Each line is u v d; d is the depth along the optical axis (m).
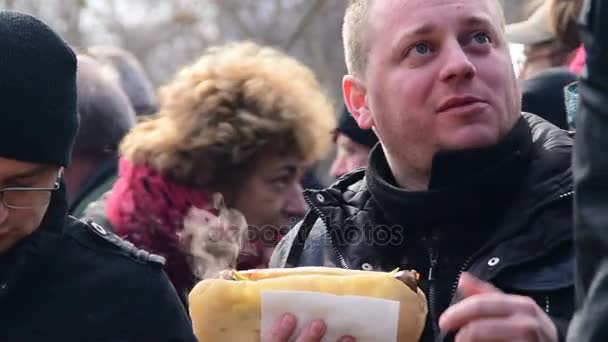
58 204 4.59
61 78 4.44
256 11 18.52
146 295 4.57
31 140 4.34
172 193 5.88
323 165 8.39
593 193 3.24
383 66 4.78
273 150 5.94
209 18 18.89
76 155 6.89
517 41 6.68
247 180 5.95
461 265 4.60
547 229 4.42
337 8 17.41
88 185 6.88
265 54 6.32
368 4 4.90
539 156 4.61
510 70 4.71
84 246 4.61
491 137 4.57
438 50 4.66
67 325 4.50
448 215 4.61
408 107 4.68
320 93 6.24
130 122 7.12
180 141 5.93
